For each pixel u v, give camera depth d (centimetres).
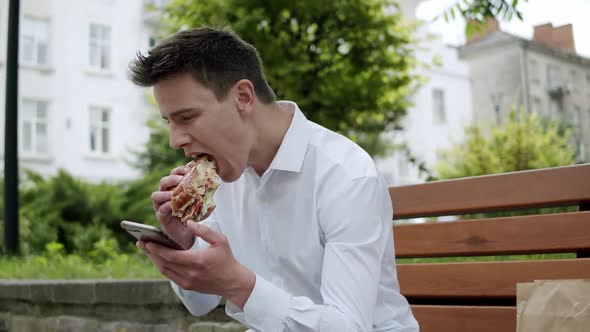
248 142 169
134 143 2639
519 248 195
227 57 163
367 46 1180
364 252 161
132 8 2683
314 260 174
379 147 1658
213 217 196
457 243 208
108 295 314
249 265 188
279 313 152
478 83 3281
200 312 198
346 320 152
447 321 206
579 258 186
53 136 2517
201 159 166
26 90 2483
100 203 1309
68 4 2575
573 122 3180
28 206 1267
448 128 3189
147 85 161
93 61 2623
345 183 166
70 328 341
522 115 1499
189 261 149
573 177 186
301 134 175
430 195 214
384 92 1194
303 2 1120
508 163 1431
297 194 173
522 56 3156
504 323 193
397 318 174
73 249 1222
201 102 159
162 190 176
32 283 362
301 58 1120
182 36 161
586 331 152
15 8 645
